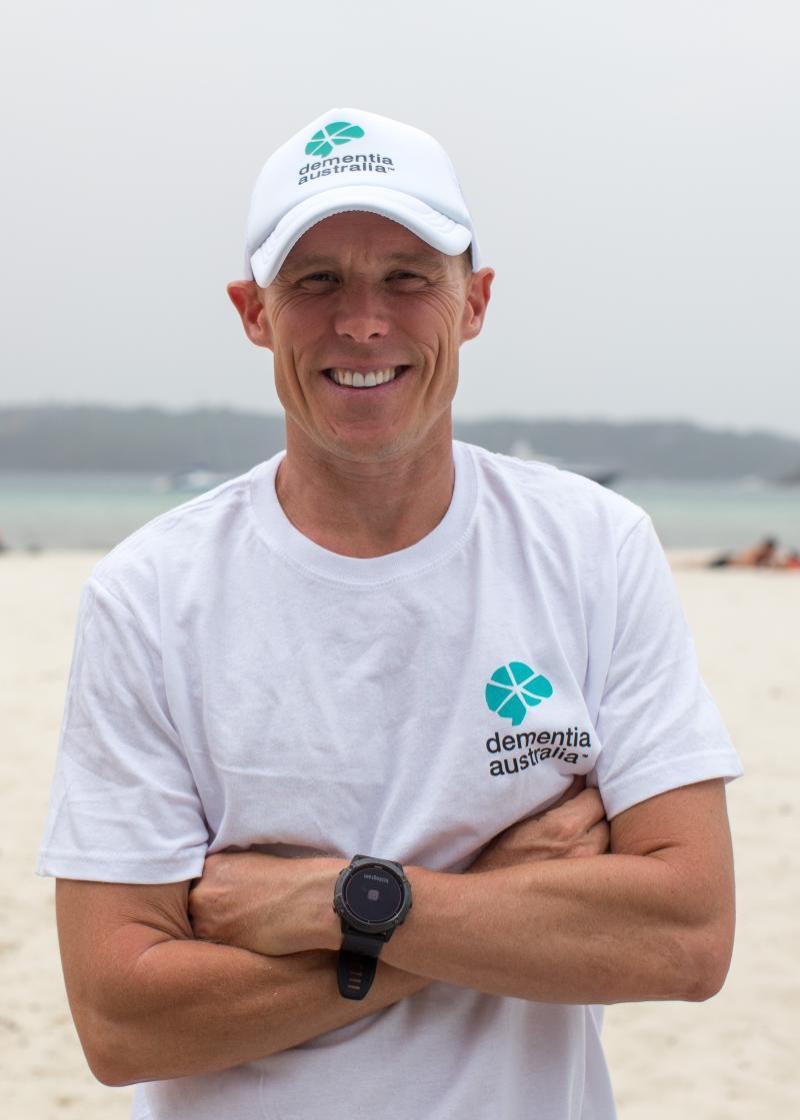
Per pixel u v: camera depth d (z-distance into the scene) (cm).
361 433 179
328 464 184
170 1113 183
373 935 170
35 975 491
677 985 176
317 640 183
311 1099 176
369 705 181
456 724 180
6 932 529
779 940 523
